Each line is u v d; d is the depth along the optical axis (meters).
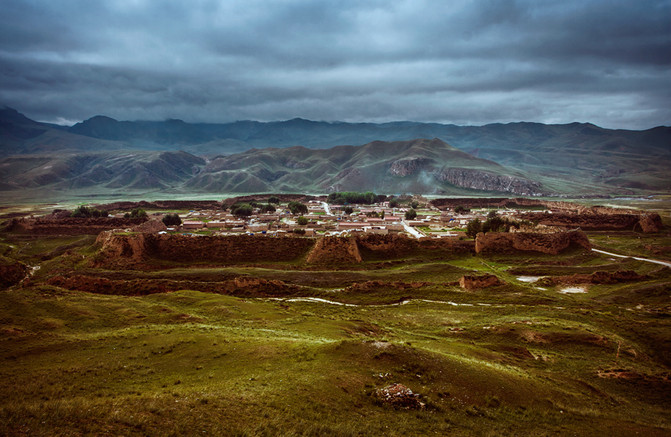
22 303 63.00
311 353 44.72
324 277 104.31
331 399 35.28
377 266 125.00
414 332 66.69
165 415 29.95
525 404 39.34
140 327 55.53
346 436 30.22
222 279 99.12
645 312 79.81
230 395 34.03
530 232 152.00
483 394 39.66
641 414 42.78
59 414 27.94
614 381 51.34
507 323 70.12
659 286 94.06
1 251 138.12
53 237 169.38
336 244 129.88
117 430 27.08
